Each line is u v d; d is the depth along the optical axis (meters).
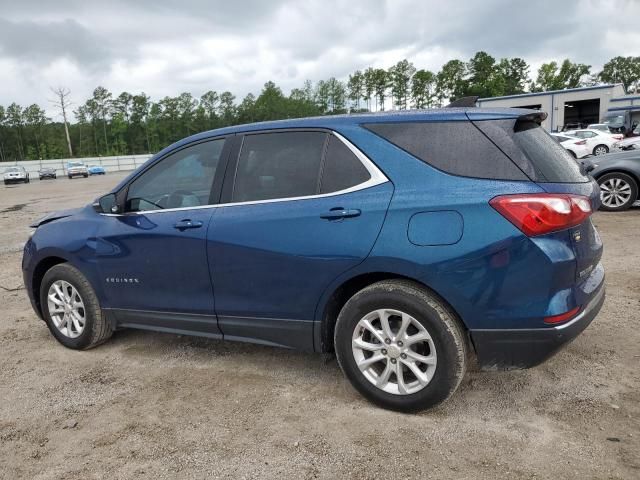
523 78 113.00
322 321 3.20
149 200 3.88
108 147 119.44
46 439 3.00
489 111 2.93
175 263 3.65
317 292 3.14
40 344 4.54
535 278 2.64
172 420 3.13
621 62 132.38
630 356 3.62
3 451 2.90
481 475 2.48
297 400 3.29
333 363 3.81
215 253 3.46
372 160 3.03
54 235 4.30
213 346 4.29
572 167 3.03
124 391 3.55
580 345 3.85
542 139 3.01
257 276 3.33
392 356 2.97
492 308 2.71
